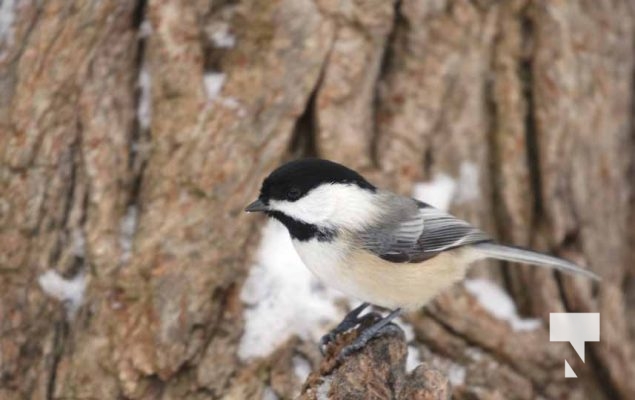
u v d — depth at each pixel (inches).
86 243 359.9
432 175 399.5
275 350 358.0
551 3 417.1
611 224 439.8
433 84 401.1
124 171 369.1
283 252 370.9
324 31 382.9
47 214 365.1
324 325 361.4
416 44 400.8
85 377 348.2
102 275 354.9
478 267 402.6
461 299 385.7
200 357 353.4
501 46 415.8
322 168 298.4
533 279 410.6
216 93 375.6
